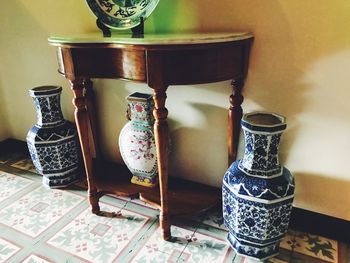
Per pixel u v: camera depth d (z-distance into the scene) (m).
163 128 1.01
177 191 1.38
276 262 1.09
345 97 1.04
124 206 1.43
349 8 0.95
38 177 1.69
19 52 1.70
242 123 1.00
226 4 1.11
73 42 1.00
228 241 1.19
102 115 1.59
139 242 1.20
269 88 1.15
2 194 1.52
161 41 0.86
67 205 1.44
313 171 1.18
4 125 1.97
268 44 1.10
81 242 1.20
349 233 1.17
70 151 1.55
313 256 1.12
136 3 1.13
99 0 1.15
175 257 1.12
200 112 1.33
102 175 1.53
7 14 1.62
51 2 1.46
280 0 1.03
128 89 1.46
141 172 1.41
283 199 0.99
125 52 0.95
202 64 0.92
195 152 1.41
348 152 1.09
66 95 1.67
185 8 1.18
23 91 1.81
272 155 1.00
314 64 1.05
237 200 1.01
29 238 1.22
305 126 1.13
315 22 1.00
